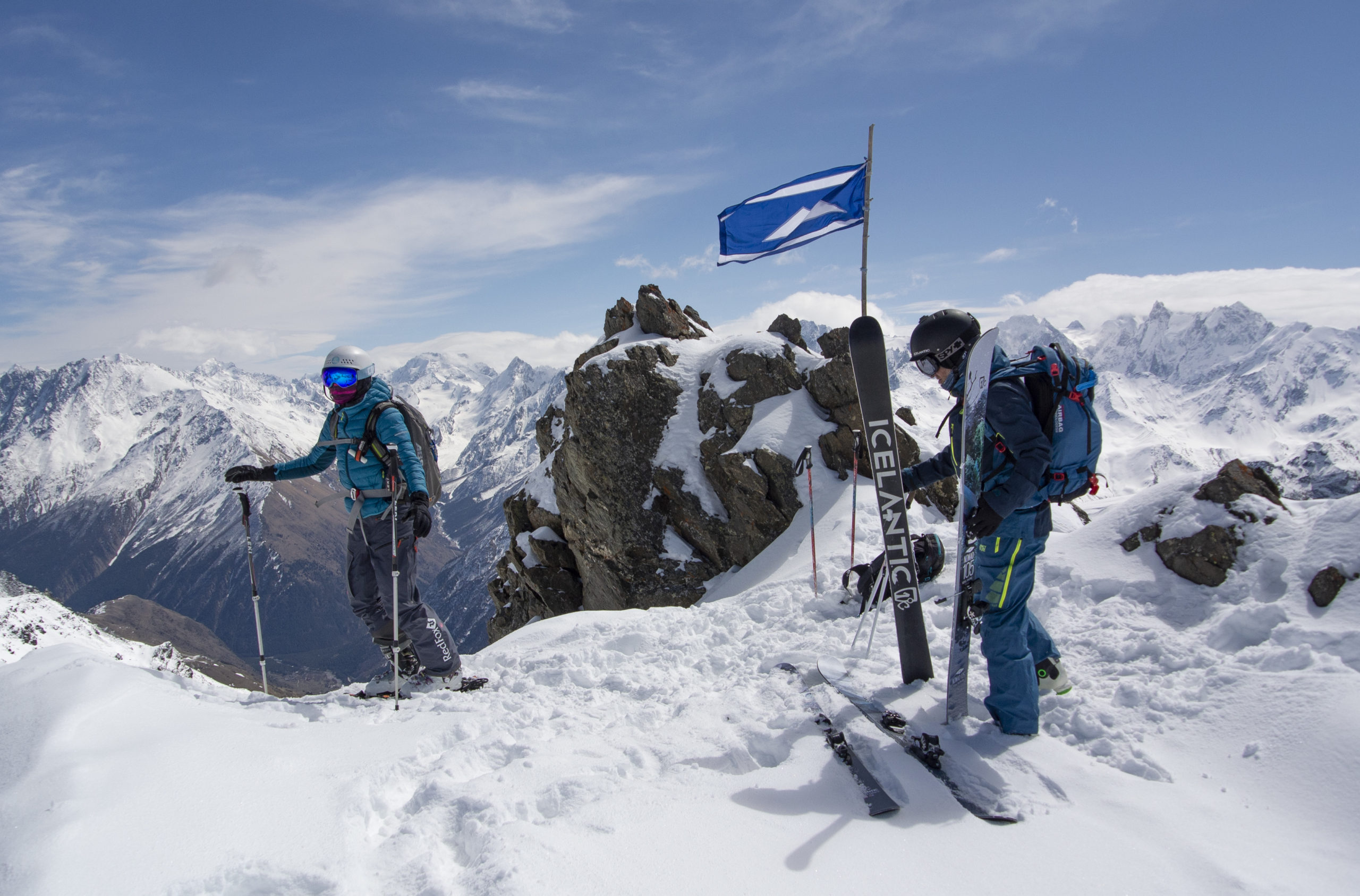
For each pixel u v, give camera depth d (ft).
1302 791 9.68
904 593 14.34
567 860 8.58
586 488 45.83
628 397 46.39
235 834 8.73
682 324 56.85
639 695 16.30
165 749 10.16
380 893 8.34
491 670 19.21
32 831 7.79
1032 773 11.03
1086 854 9.05
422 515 15.78
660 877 8.42
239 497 16.87
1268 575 14.56
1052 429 11.38
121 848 7.91
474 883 8.22
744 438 42.70
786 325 50.16
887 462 14.23
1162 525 16.99
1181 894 8.23
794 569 29.78
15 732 9.83
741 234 22.93
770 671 16.57
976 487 11.62
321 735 12.86
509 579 59.47
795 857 9.03
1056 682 13.33
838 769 11.19
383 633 17.12
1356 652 11.66
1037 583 18.03
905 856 9.12
